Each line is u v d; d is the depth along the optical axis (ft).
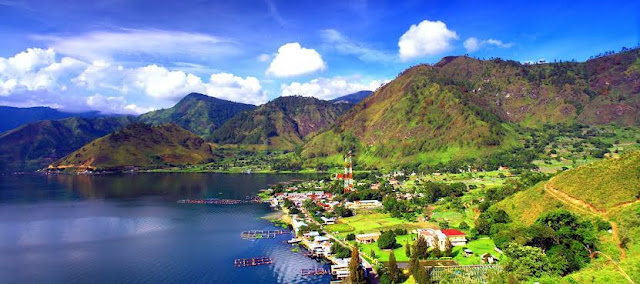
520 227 469.16
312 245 616.80
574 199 493.36
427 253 516.73
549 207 514.68
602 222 414.62
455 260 485.56
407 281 446.19
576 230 403.54
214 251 612.29
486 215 606.14
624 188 451.53
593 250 386.52
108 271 524.93
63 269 532.32
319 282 488.85
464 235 551.18
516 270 375.66
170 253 602.85
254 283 486.38
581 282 326.85
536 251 376.48
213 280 495.41
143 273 517.96
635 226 386.52
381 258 535.60
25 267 540.11
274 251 613.11
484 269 441.27
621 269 326.03
